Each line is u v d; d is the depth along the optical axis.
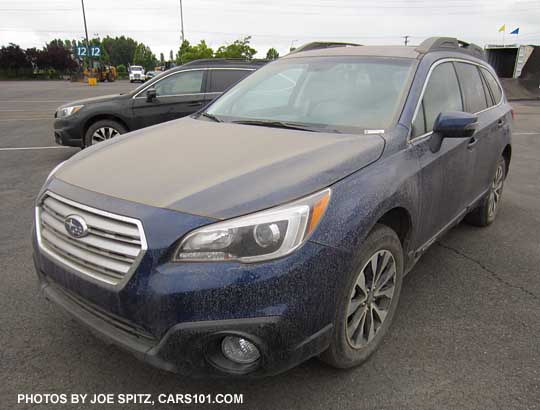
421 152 2.87
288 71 3.69
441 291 3.50
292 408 2.31
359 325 2.49
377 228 2.44
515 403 2.36
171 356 1.99
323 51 3.85
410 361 2.67
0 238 4.40
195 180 2.22
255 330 1.94
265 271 1.94
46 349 2.73
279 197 2.06
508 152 4.84
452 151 3.25
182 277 1.93
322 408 2.32
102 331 2.16
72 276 2.20
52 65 65.19
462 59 3.96
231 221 1.97
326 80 3.41
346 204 2.20
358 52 3.62
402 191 2.54
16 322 2.99
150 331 2.01
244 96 3.69
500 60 24.20
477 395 2.41
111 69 60.84
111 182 2.29
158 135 3.03
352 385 2.47
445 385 2.48
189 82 8.13
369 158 2.49
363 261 2.32
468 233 4.69
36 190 6.04
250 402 2.35
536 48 22.97
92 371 2.56
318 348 2.16
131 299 2.01
